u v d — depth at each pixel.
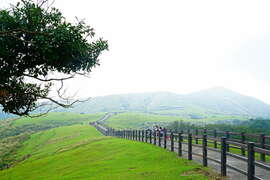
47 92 10.45
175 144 23.09
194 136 13.77
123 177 12.40
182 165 13.16
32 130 99.88
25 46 8.94
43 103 10.62
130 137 35.03
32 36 8.76
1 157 53.16
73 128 85.69
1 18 8.52
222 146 9.99
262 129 54.62
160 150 19.39
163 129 27.77
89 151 27.67
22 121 116.31
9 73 9.18
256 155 15.45
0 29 8.58
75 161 23.67
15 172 27.33
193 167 12.07
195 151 17.84
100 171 15.71
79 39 9.44
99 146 30.09
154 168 13.69
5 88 9.39
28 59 9.36
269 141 27.11
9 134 89.00
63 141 55.69
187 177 10.38
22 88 9.96
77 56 9.87
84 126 92.31
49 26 9.20
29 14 8.84
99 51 10.48
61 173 19.28
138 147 23.44
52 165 25.12
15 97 9.88
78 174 16.05
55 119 138.62
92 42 10.55
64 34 8.93
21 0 9.19
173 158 15.62
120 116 174.25
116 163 17.50
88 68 10.45
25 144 68.25
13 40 8.65
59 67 9.98
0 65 8.97
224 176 9.87
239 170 8.59
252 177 7.70
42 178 19.33
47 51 8.99
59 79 10.22
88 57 10.20
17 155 54.31
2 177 26.09
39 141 67.56
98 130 72.50
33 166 28.19
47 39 8.72
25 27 8.60
